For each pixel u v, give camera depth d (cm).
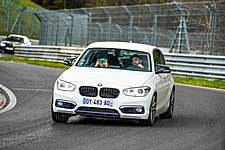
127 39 4419
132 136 1111
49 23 5709
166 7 4000
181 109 1791
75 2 13462
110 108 1221
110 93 1230
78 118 1416
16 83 2480
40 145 956
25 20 9331
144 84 1260
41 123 1274
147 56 1430
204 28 3753
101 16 4747
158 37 4072
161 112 1459
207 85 3041
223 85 3077
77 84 1245
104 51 1438
